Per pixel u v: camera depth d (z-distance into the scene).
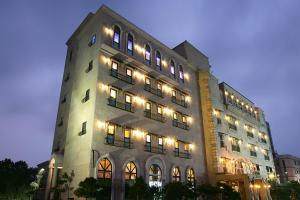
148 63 37.12
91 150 26.27
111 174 27.36
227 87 54.97
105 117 28.88
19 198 27.67
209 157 43.06
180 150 38.41
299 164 86.88
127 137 30.62
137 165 30.20
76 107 32.12
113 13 34.06
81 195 22.58
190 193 28.53
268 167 61.88
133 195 25.42
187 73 45.97
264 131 67.12
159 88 38.16
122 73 32.81
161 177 33.09
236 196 35.41
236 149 50.31
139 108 33.41
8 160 40.34
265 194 44.59
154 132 34.41
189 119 42.47
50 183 30.22
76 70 35.66
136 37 36.50
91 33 34.50
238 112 56.12
